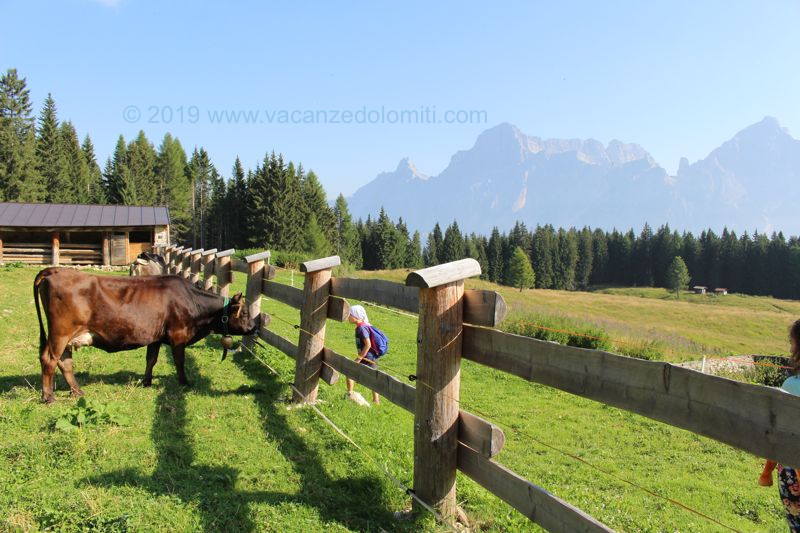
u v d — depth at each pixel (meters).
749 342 43.06
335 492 4.50
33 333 10.19
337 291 6.49
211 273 12.49
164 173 106.19
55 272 6.49
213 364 8.80
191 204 111.06
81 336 6.66
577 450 7.73
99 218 29.92
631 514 5.29
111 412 5.71
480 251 128.38
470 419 3.91
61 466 4.54
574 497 5.61
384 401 8.38
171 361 8.80
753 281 120.69
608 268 142.25
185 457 4.93
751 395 2.33
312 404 6.83
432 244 136.75
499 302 3.65
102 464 4.63
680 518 5.35
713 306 82.69
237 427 5.84
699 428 2.53
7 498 3.91
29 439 4.99
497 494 3.63
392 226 120.25
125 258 29.92
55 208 30.44
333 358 6.46
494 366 3.75
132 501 3.99
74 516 3.72
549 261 130.88
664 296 116.62
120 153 109.62
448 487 4.07
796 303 102.75
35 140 80.00
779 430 2.22
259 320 8.32
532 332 17.28
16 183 69.25
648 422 9.42
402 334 16.55
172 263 17.95
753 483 6.73
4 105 78.88
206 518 3.86
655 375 2.71
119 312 6.85
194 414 6.18
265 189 82.19
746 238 127.56
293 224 82.56
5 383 7.02
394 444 5.79
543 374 3.36
